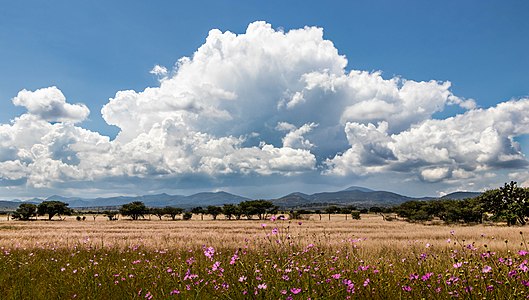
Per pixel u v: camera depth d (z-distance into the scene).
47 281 8.54
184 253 15.68
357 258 9.24
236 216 126.88
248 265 6.61
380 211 170.75
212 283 6.30
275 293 5.25
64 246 19.78
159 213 130.50
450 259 8.30
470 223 88.62
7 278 8.95
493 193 83.44
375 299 5.55
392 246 19.09
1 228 62.03
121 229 57.81
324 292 5.38
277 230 8.05
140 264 10.73
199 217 150.50
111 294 6.99
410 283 5.84
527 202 76.44
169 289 6.60
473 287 5.24
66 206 132.75
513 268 5.52
